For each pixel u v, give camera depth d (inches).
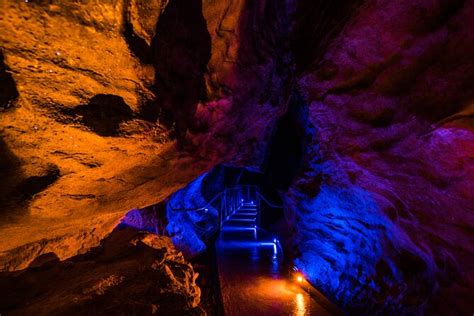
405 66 100.5
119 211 133.3
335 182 178.9
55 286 95.8
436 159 98.1
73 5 54.1
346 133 143.6
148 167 109.1
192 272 135.9
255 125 191.6
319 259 220.1
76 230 119.9
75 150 74.5
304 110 237.6
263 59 143.6
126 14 63.7
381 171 130.0
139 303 85.0
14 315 75.3
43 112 62.1
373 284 162.7
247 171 629.3
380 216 153.3
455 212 101.7
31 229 88.2
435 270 124.0
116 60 68.1
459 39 82.0
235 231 439.5
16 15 48.9
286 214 285.0
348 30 105.9
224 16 108.7
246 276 244.8
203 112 124.6
